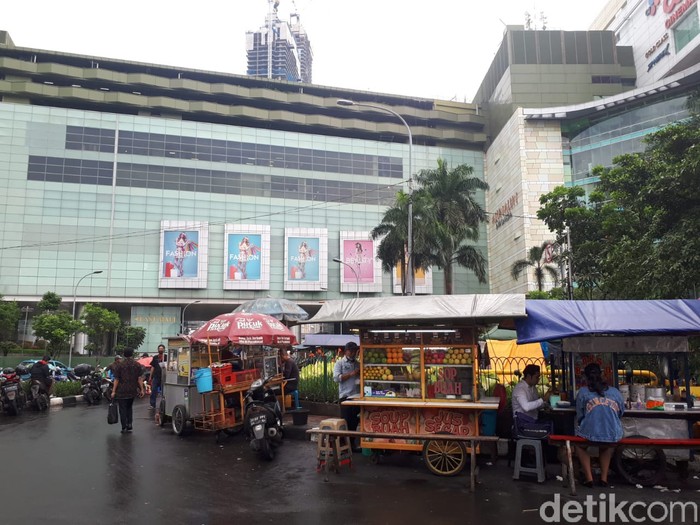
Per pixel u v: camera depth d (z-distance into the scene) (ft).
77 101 199.41
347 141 222.28
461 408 26.03
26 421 43.73
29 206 187.21
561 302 25.93
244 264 201.67
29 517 18.53
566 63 199.72
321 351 61.77
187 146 205.26
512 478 24.21
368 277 208.95
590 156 178.50
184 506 19.99
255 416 28.43
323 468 26.20
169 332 198.49
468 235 115.55
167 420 42.80
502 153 203.62
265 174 212.02
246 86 221.87
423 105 236.02
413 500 20.81
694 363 37.73
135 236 195.42
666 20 179.63
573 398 25.81
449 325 27.20
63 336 135.95
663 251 34.94
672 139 45.27
